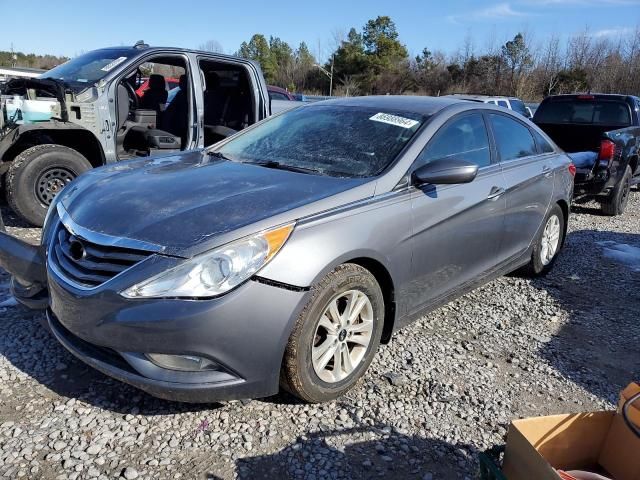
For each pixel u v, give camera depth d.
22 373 2.92
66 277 2.60
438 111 3.65
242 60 6.54
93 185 3.15
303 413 2.74
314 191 2.86
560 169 4.88
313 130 3.71
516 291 4.71
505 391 3.11
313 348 2.67
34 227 5.58
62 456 2.34
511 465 1.94
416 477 2.39
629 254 6.14
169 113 6.57
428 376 3.18
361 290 2.85
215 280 2.35
